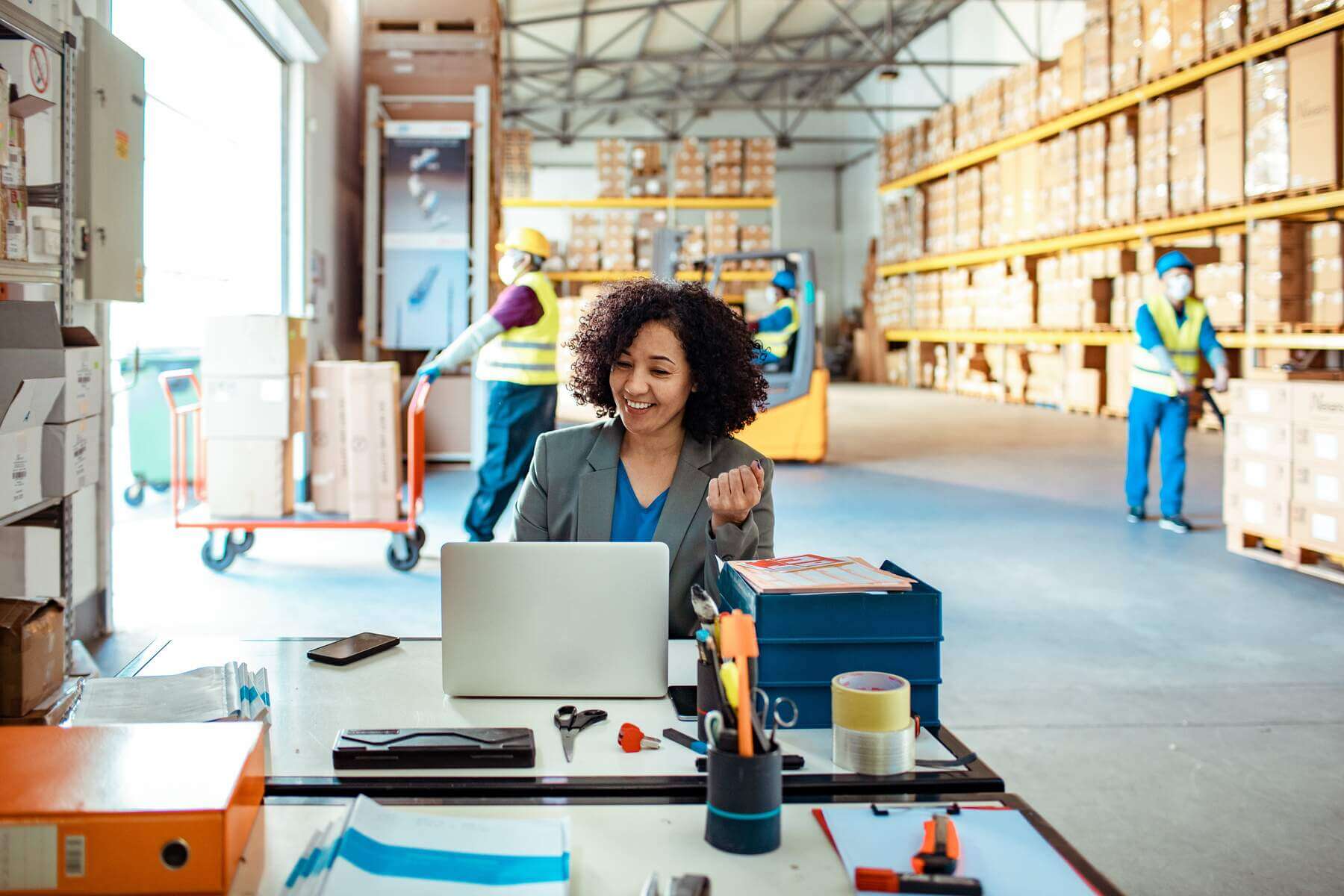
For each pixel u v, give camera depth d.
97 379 2.81
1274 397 4.95
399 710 1.43
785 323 8.24
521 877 0.95
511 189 15.90
